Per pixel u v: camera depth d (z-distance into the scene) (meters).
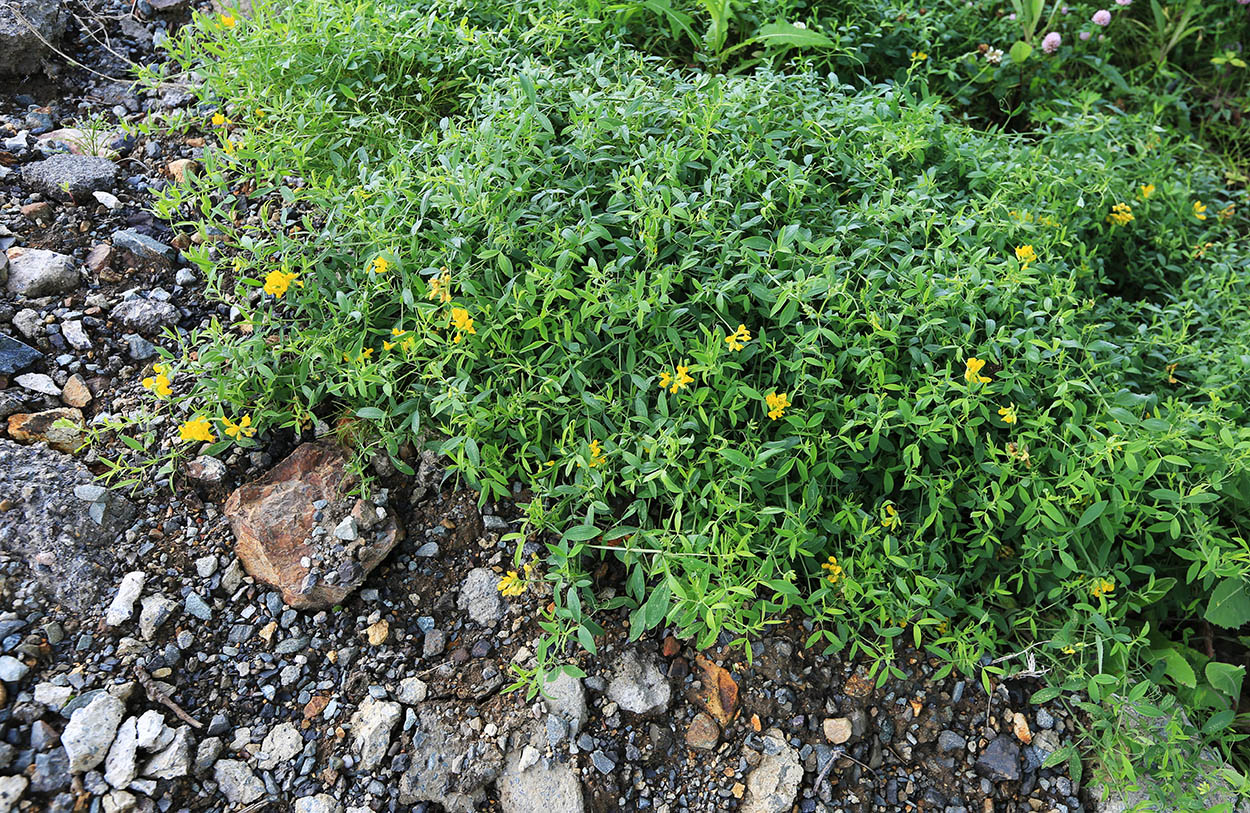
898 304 0.70
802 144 0.82
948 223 0.80
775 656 0.69
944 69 1.14
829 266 0.67
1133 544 0.71
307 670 0.65
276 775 0.61
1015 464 0.69
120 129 0.90
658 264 0.72
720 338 0.66
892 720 0.68
